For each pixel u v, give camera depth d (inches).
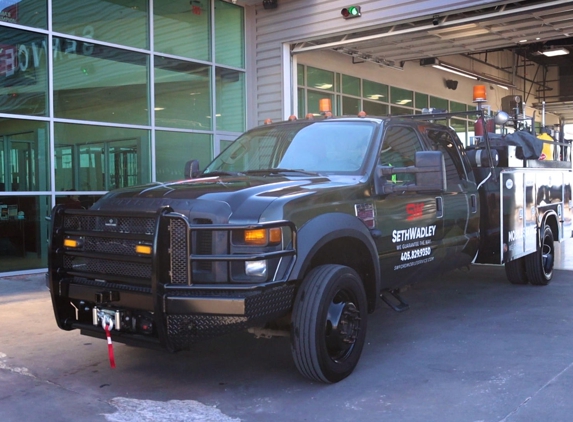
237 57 541.3
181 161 489.7
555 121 1183.6
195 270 156.8
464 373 183.8
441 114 259.3
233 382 179.8
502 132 306.0
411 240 209.9
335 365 172.9
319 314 164.9
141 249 158.1
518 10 416.5
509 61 948.6
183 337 156.9
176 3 485.4
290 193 168.9
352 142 207.0
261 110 542.3
